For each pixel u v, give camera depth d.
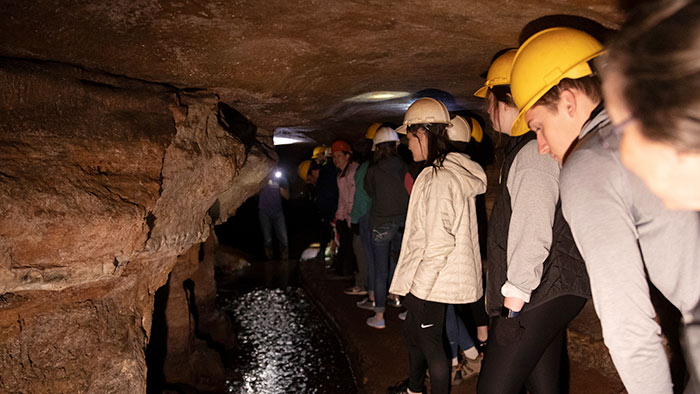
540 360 1.87
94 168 1.91
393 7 1.75
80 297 2.07
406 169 3.90
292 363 4.04
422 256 2.33
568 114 1.38
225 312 5.04
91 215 1.81
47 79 1.85
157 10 1.64
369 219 4.04
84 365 2.07
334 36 2.06
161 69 2.16
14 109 1.79
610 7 1.71
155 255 2.34
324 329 4.81
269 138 3.85
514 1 1.70
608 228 1.01
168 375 3.48
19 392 1.90
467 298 2.36
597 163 1.05
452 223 2.27
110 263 1.95
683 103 0.57
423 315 2.34
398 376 3.32
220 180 2.50
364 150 7.01
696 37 0.55
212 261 4.45
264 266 7.58
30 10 1.56
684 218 0.97
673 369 2.47
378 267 4.09
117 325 2.21
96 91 1.99
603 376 2.88
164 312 3.48
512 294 1.66
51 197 1.74
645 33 0.58
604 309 1.03
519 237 1.67
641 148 0.67
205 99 2.38
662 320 2.53
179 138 2.23
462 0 1.69
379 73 2.85
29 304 1.90
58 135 1.84
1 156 1.70
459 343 3.03
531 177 1.66
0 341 1.86
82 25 1.70
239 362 4.08
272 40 2.04
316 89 2.95
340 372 3.85
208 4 1.63
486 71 2.93
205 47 2.00
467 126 2.93
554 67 1.37
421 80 3.16
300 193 11.51
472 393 2.90
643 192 1.00
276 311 5.42
